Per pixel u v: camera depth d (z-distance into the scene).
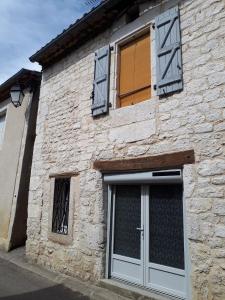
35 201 6.77
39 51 7.19
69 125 6.30
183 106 4.33
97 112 5.59
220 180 3.76
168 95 4.55
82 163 5.75
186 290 3.92
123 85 5.50
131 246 4.84
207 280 3.67
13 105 9.06
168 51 4.63
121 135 5.12
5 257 7.10
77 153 5.92
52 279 5.45
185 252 4.00
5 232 7.96
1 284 5.15
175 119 4.39
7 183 8.47
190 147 4.13
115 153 5.15
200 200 3.89
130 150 4.91
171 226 4.36
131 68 5.41
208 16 4.30
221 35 4.11
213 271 3.64
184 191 4.08
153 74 4.88
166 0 4.95
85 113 5.95
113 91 5.50
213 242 3.69
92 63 6.11
